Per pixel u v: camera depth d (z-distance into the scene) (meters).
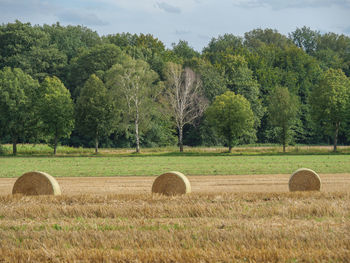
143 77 100.56
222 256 11.46
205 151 95.31
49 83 95.31
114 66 101.00
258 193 22.30
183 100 98.44
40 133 94.81
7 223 16.03
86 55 118.50
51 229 14.68
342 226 14.38
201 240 13.00
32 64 121.06
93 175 45.03
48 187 25.20
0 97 90.62
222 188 32.66
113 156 84.19
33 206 19.06
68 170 51.25
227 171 48.38
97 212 17.72
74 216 17.38
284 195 21.78
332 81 97.81
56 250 12.41
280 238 12.98
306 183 28.41
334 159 68.56
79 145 120.69
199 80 106.50
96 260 11.52
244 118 93.19
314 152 90.56
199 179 40.12
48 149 100.25
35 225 15.53
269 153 88.31
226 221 15.47
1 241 13.41
